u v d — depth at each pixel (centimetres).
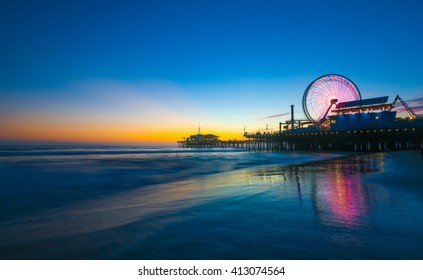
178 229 574
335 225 584
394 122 6675
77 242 514
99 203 957
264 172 1980
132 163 3120
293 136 8462
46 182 1546
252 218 656
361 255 428
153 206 843
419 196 892
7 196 1127
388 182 1209
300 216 668
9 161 3275
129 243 501
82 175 1895
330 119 7638
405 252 439
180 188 1266
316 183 1258
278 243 484
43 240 530
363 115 6988
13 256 457
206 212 728
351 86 7375
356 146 6931
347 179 1375
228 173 2012
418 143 6719
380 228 558
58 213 797
